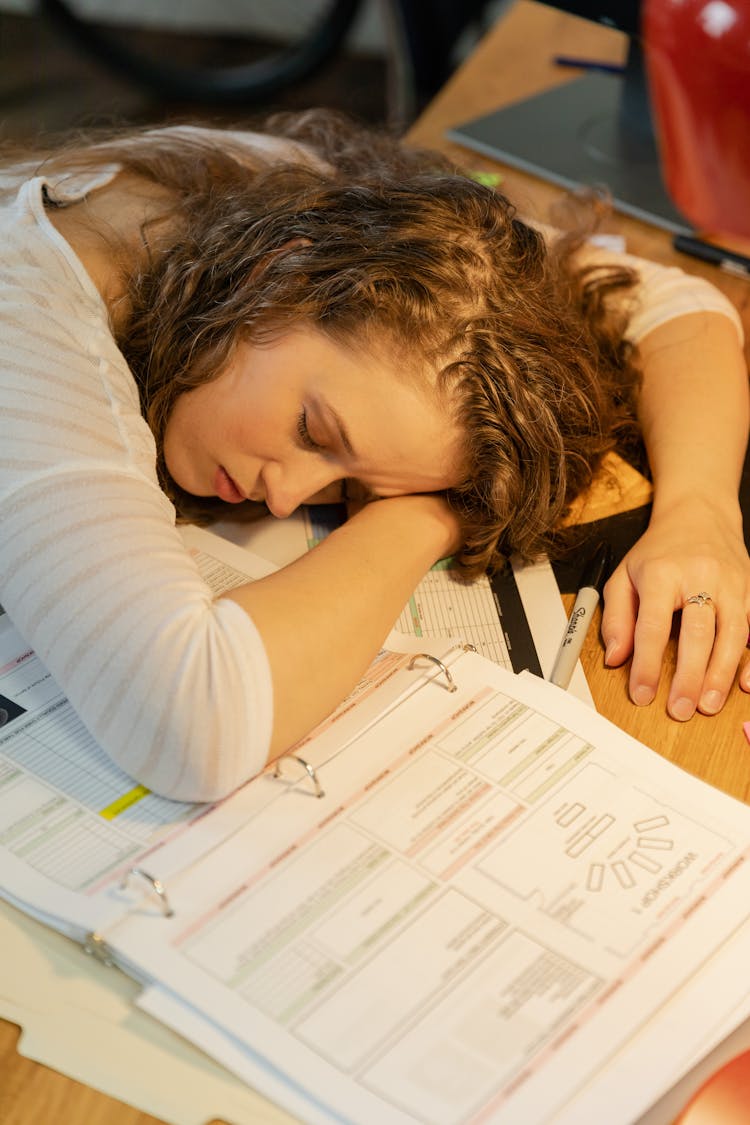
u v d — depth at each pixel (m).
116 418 0.75
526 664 0.80
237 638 0.69
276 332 0.80
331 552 0.79
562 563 0.90
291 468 0.82
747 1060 0.55
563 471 0.85
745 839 0.66
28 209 0.86
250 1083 0.55
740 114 0.37
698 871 0.64
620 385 1.00
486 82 1.46
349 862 0.64
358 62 2.96
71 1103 0.54
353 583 0.76
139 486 0.73
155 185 0.97
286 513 0.83
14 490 0.69
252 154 1.04
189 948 0.59
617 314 1.06
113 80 2.84
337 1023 0.56
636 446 1.01
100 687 0.66
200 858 0.64
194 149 1.01
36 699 0.74
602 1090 0.54
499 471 0.81
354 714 0.73
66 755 0.70
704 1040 0.57
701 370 1.01
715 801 0.69
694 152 0.39
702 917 0.62
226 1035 0.56
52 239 0.84
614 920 0.62
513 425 0.81
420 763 0.70
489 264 0.85
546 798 0.68
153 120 2.73
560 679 0.78
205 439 0.83
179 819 0.66
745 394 1.01
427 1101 0.53
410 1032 0.56
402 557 0.81
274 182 0.94
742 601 0.83
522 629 0.83
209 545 0.88
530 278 0.90
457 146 1.33
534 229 0.97
